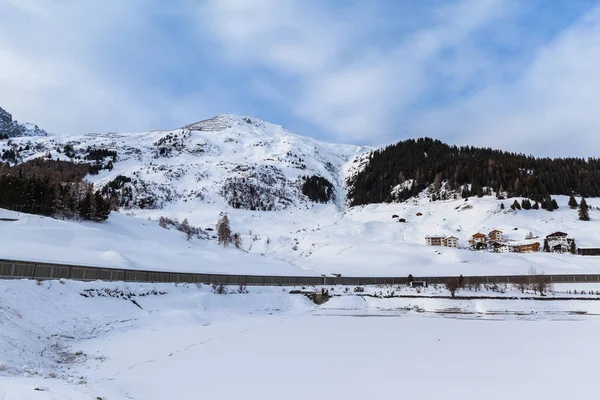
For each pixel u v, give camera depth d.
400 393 24.75
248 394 23.83
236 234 140.25
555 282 86.25
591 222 155.38
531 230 152.62
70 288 46.28
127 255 85.94
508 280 87.88
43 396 16.23
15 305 35.47
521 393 24.94
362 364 32.38
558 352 37.56
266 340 42.81
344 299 80.00
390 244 140.88
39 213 106.06
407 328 52.81
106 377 26.22
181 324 49.78
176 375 27.56
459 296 78.44
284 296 79.88
